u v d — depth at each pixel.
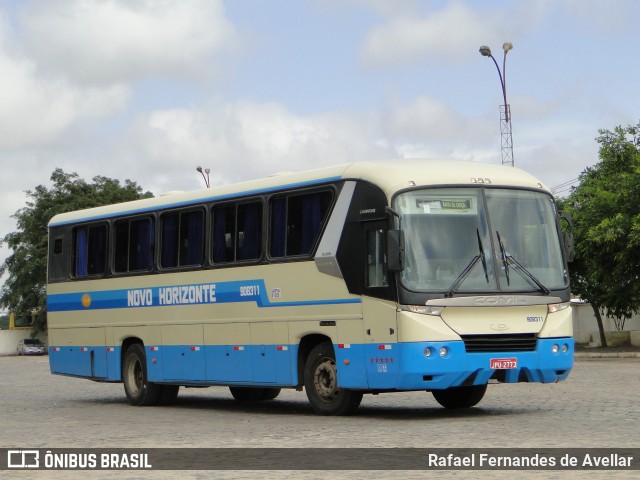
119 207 24.19
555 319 17.55
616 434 14.05
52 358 26.23
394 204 17.03
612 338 49.19
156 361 22.67
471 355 16.83
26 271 90.38
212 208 21.17
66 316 25.75
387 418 17.59
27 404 24.50
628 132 43.22
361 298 17.48
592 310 54.09
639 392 21.98
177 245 22.16
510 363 17.08
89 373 24.91
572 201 45.75
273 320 19.39
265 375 19.61
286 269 19.11
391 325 16.88
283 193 19.34
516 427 15.28
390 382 16.92
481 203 17.42
